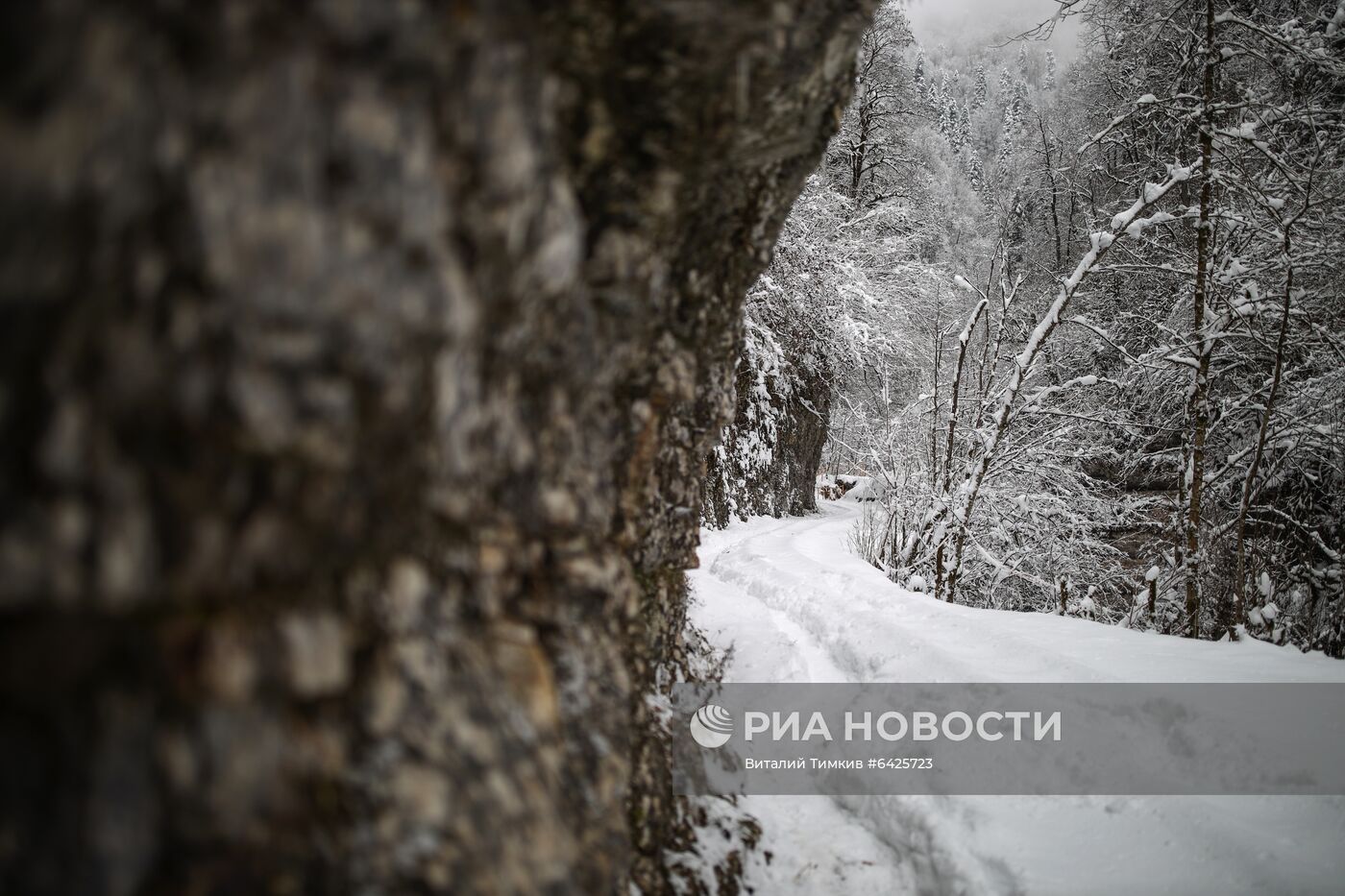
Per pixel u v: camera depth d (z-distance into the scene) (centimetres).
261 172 102
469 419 153
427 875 122
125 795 96
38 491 89
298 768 114
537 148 150
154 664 101
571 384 192
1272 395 796
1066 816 318
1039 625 541
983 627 526
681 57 182
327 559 123
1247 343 978
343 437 119
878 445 1110
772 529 1384
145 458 97
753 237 268
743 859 291
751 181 246
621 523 242
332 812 116
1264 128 901
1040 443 957
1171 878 276
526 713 160
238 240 101
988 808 329
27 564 89
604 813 184
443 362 138
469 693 145
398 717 129
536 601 182
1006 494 983
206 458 103
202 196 97
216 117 97
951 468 977
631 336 220
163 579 100
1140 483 1273
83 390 91
